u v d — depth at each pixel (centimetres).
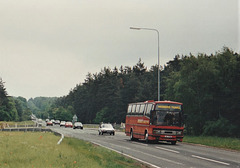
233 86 5591
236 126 5238
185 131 5859
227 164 1783
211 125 5219
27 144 2375
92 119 17288
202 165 1731
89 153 2073
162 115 3406
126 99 12550
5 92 19850
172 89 6147
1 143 2447
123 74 16975
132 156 2144
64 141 3055
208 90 5647
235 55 5912
